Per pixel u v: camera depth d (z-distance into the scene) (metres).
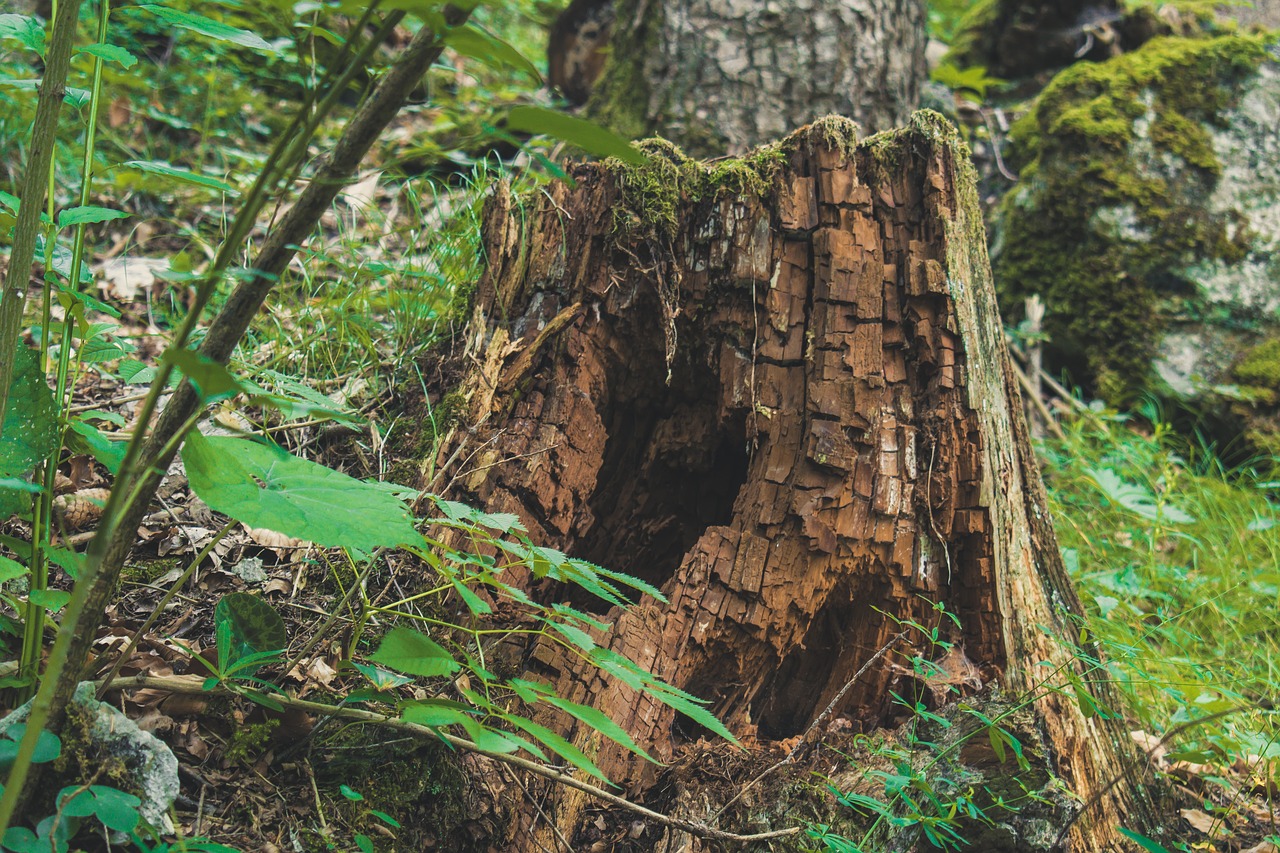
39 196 1.25
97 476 2.16
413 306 2.63
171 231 3.56
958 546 2.04
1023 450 2.27
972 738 1.82
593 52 4.57
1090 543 3.19
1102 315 4.02
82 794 1.25
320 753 1.65
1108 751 2.08
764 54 3.72
